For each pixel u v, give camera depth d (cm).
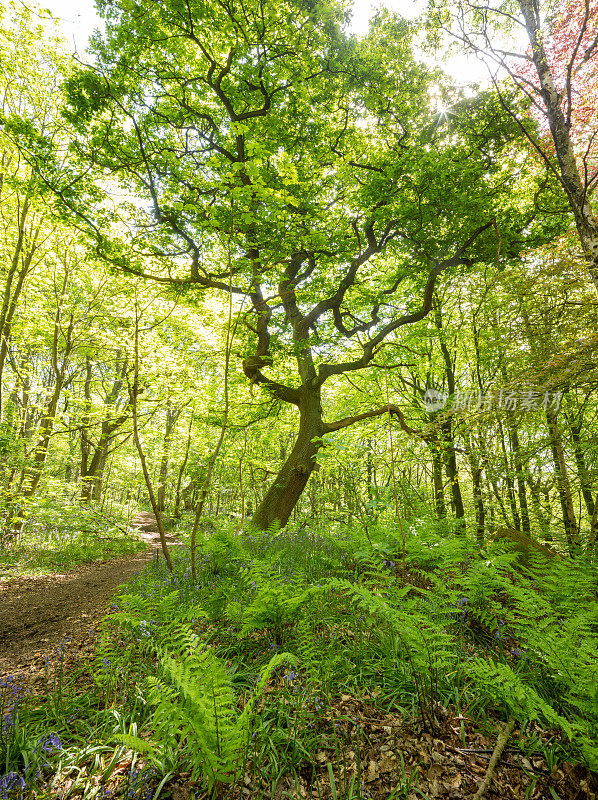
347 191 1072
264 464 1544
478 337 793
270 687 312
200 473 1283
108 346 1617
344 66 905
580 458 702
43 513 1138
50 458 1989
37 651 454
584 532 684
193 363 1422
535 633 297
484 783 219
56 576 901
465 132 955
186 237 897
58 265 1449
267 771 234
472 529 772
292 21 860
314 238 827
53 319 1432
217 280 1019
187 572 618
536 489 783
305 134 1015
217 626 424
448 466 1115
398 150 980
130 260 929
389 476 835
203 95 966
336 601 455
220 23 834
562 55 686
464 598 369
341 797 215
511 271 556
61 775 236
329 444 835
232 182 551
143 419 1667
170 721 229
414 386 1440
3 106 1055
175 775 234
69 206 854
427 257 1000
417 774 222
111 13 812
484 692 290
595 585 397
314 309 1152
